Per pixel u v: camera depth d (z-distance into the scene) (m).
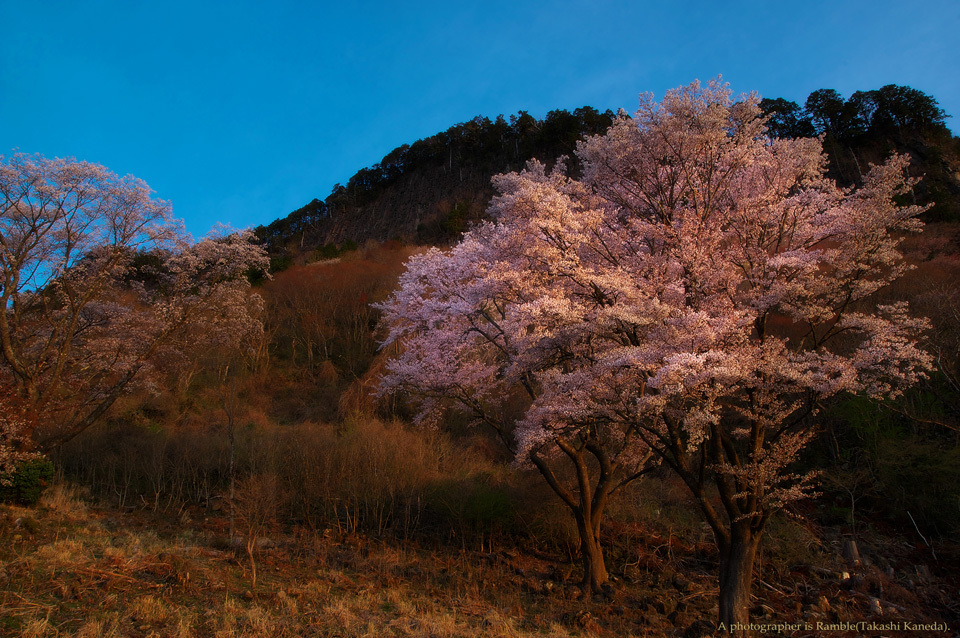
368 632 7.16
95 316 15.35
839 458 13.26
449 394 12.04
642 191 10.35
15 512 11.22
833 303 9.10
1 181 12.48
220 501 14.30
